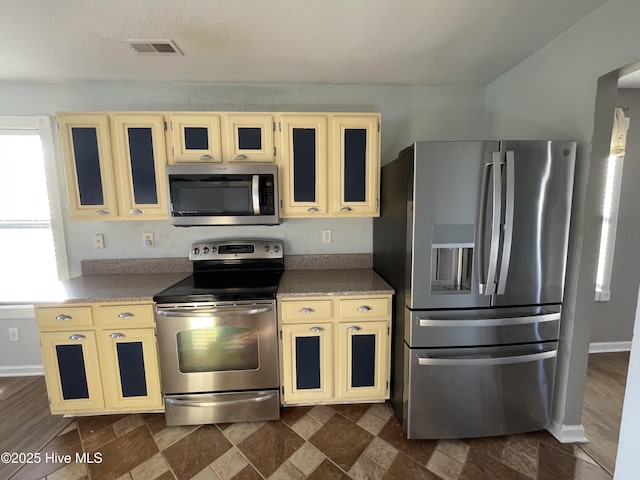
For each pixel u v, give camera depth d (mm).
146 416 1954
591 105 1518
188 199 1938
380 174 2141
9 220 2283
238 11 1401
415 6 1387
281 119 1982
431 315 1644
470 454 1646
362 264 2465
